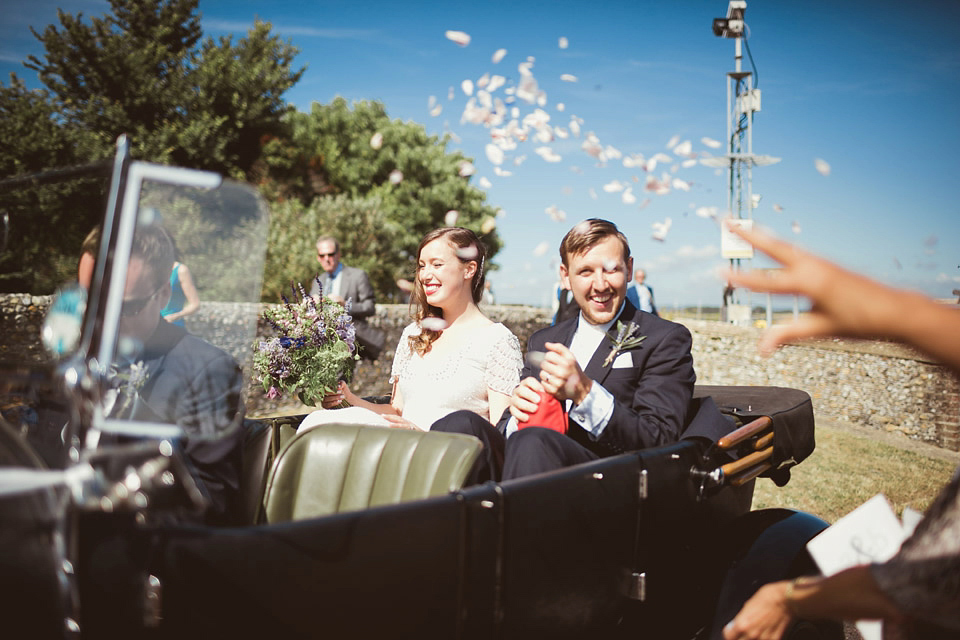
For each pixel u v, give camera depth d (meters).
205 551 1.29
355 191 30.34
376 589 1.48
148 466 1.20
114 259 1.34
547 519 1.83
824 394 10.72
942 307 0.82
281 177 23.53
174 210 1.58
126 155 1.38
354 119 31.97
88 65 22.19
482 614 1.68
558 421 2.42
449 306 3.15
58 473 1.22
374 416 2.77
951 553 0.99
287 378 3.02
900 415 9.20
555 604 1.87
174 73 23.17
